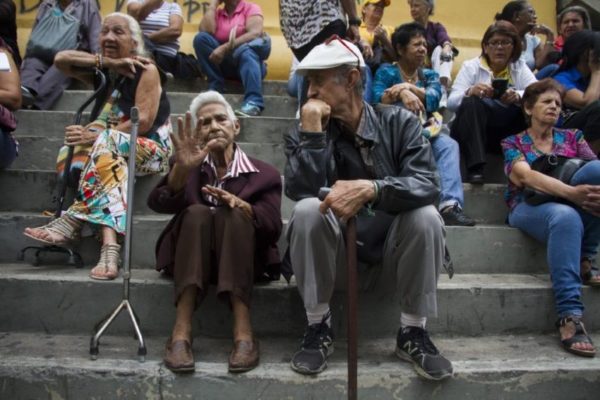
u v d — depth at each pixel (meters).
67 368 2.13
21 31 5.89
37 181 3.23
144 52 3.25
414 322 2.27
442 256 2.22
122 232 2.76
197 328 2.53
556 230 2.65
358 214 2.15
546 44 5.05
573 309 2.53
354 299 1.93
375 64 3.98
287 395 2.14
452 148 3.35
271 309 2.55
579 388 2.26
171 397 2.13
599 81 3.62
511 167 3.06
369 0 4.70
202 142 2.50
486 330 2.67
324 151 2.22
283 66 6.20
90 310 2.54
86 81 3.36
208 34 4.75
